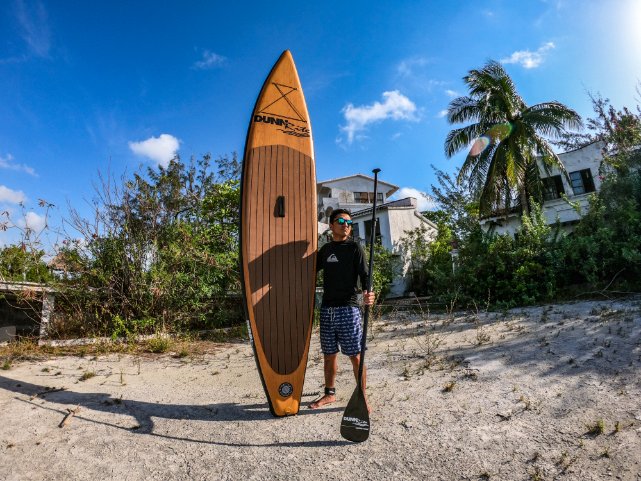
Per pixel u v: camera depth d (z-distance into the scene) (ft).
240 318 28.30
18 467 7.97
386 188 91.30
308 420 10.25
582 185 58.34
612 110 35.76
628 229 27.58
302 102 13.69
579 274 29.09
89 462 8.26
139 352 18.60
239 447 8.90
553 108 52.75
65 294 21.12
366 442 8.87
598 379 11.10
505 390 11.07
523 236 31.91
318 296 28.91
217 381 13.97
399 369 14.05
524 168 52.95
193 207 27.30
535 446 8.27
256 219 12.17
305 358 11.32
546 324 18.86
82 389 12.39
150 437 9.37
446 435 8.92
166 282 22.80
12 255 19.88
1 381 12.64
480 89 55.67
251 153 12.62
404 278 59.00
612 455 7.70
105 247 22.38
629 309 19.43
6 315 19.85
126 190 23.27
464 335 18.89
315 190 12.99
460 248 35.68
